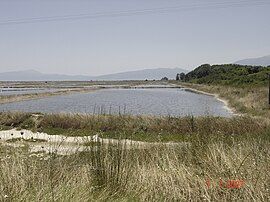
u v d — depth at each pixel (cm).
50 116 2652
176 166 644
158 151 739
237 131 1725
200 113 3859
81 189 546
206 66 14912
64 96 7831
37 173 586
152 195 580
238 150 690
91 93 9256
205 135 812
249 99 4388
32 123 2655
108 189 567
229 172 594
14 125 2731
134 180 612
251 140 874
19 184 540
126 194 570
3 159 627
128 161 646
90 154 655
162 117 2441
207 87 9269
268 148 715
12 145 766
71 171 629
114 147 654
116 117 2408
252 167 600
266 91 4741
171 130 2102
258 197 526
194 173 618
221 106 4841
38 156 690
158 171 629
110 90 11262
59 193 521
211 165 630
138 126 2231
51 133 2367
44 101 6216
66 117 2591
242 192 545
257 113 3212
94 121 2394
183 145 768
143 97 7344
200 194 568
